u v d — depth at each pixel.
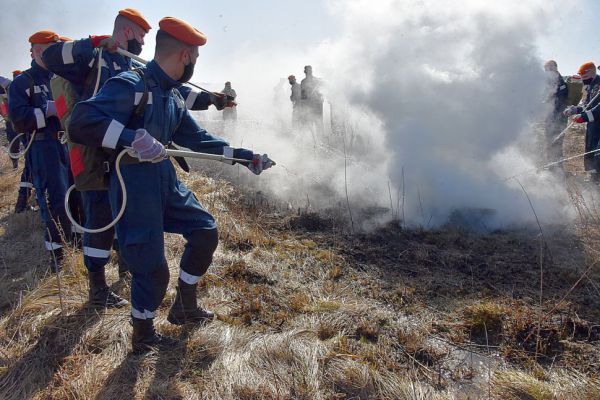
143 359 2.66
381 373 2.56
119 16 3.05
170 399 2.40
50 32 3.75
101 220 3.13
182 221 2.82
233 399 2.40
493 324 3.00
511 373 2.54
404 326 3.01
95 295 3.24
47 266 3.95
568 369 2.62
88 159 2.58
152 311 2.69
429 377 2.58
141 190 2.54
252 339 2.85
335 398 2.38
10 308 3.29
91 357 2.70
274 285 3.57
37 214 5.11
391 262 3.94
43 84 3.82
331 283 3.59
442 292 3.44
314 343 2.74
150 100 2.52
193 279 2.92
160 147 2.37
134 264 2.59
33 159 3.85
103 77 2.92
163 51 2.54
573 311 3.09
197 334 2.86
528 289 3.44
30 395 2.44
